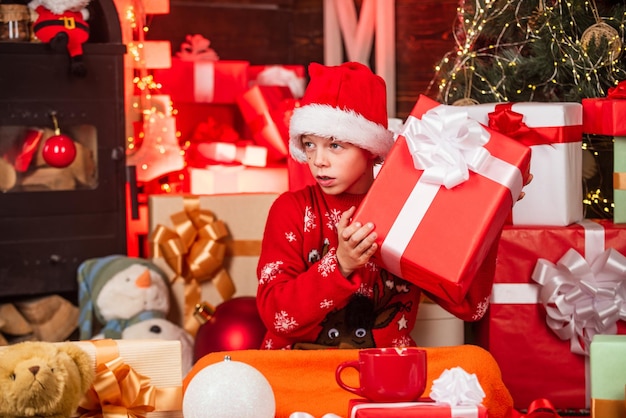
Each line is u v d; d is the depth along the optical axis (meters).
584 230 2.05
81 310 2.98
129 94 3.38
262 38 4.25
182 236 3.00
